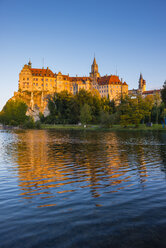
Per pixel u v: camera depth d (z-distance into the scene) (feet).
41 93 610.24
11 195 35.86
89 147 103.04
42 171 52.85
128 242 22.41
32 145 113.60
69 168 56.13
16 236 23.52
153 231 24.38
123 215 28.17
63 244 22.13
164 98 307.37
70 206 31.14
